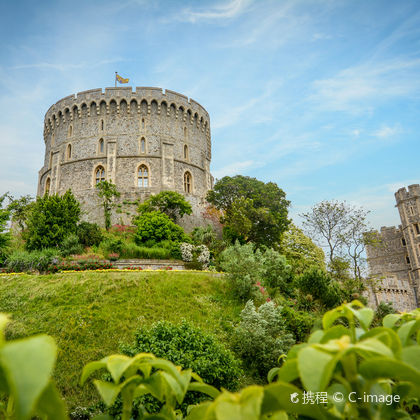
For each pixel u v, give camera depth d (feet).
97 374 35.99
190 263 94.79
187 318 51.16
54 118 160.25
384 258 197.98
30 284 59.11
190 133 159.53
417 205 186.09
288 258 125.49
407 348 3.76
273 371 5.30
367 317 4.01
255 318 43.93
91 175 140.97
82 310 49.06
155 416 4.51
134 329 46.01
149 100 150.20
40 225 87.04
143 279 62.64
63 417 2.93
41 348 2.54
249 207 114.42
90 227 97.04
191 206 126.82
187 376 4.71
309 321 49.39
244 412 3.24
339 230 88.22
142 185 141.79
